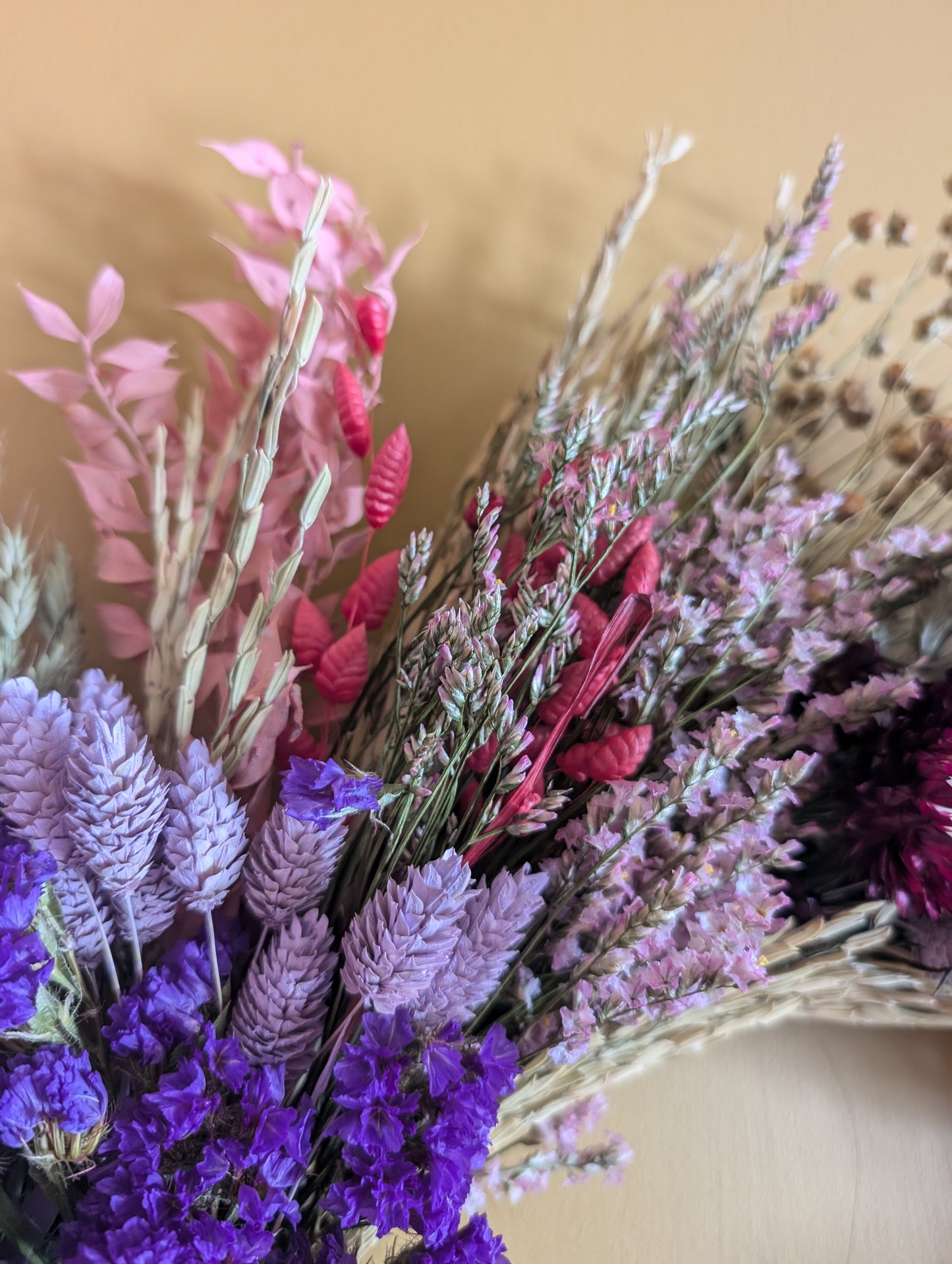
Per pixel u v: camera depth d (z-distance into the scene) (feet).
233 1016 0.54
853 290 0.73
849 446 0.75
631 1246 0.70
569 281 0.74
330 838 0.50
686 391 0.70
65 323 0.58
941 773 0.57
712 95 0.73
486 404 0.75
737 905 0.56
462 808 0.59
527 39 0.70
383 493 0.57
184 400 0.68
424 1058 0.49
